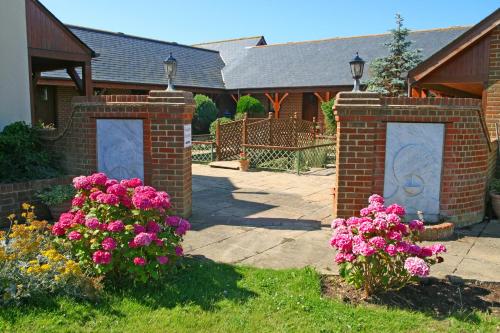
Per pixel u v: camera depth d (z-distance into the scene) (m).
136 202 4.13
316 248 5.50
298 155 12.57
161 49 25.44
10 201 6.49
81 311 3.63
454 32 22.19
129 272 4.03
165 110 6.57
